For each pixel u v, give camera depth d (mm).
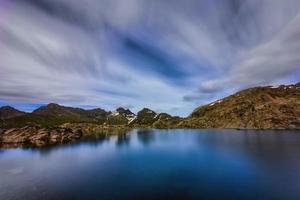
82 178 49312
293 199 35000
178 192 39156
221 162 63000
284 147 86750
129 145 112125
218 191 39156
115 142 127438
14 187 42969
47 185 44094
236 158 67688
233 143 103562
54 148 102375
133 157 76625
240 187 41031
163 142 121062
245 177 47469
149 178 48625
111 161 69625
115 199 36219
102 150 95250
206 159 68188
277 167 55156
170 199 35969
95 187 42594
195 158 70625
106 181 46656
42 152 90062
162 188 41500
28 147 105312
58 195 38281
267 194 37188
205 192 38750
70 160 72125
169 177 49188
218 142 110250
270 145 93000
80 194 38750
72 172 55312
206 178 47531
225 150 83875
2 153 87750
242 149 84812
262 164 58625
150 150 92688
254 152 77188
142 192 39406
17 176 51594
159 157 75000
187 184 43656
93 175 52031
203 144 104500
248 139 118062
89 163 66938
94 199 36344
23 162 69250
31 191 40594
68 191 40344
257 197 35969
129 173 53594
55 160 72312
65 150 95625
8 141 122375
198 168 57062
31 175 52438
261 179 45688
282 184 42156
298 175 47938
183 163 63812
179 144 109625
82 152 89812
